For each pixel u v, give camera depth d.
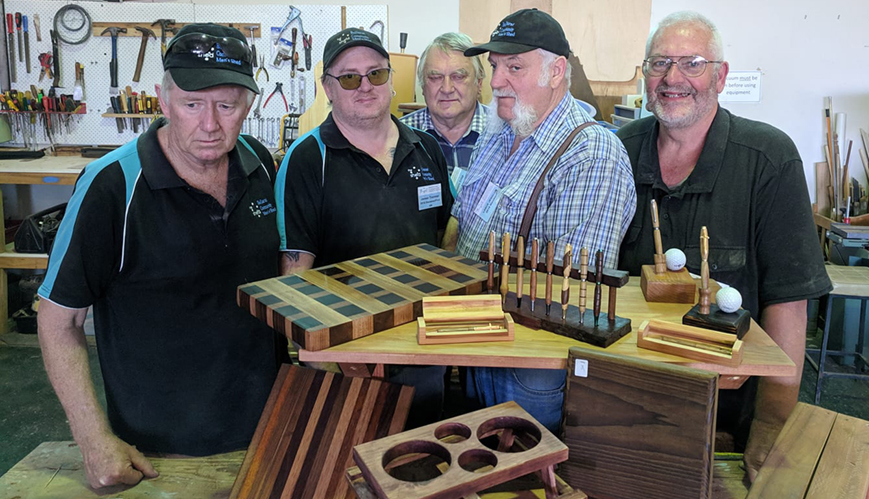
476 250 1.89
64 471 1.59
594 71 4.61
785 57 4.47
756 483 1.28
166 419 1.78
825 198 4.52
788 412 1.74
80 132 4.80
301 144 2.02
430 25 4.66
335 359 1.20
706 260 1.35
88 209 1.57
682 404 1.14
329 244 2.05
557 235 1.69
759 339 1.30
